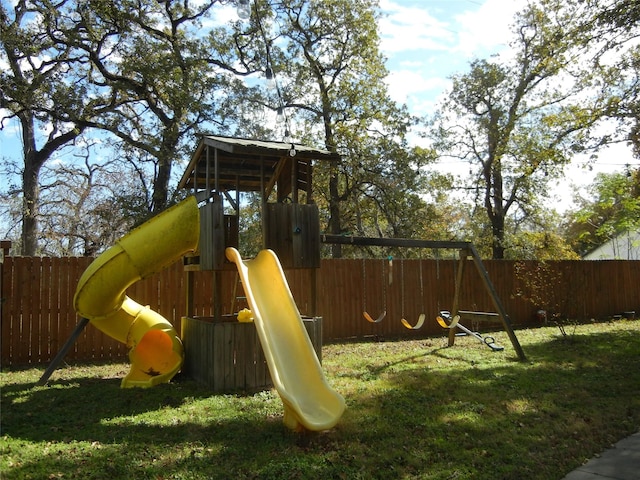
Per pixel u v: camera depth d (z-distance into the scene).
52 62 19.80
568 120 13.88
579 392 6.55
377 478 3.92
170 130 19.23
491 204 22.77
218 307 7.25
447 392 6.56
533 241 21.83
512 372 7.82
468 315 10.33
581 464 4.32
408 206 22.14
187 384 7.24
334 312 12.23
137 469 3.96
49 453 4.25
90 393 6.57
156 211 19.72
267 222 7.54
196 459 4.19
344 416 5.43
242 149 7.20
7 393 6.55
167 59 18.70
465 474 4.01
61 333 9.47
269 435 4.83
